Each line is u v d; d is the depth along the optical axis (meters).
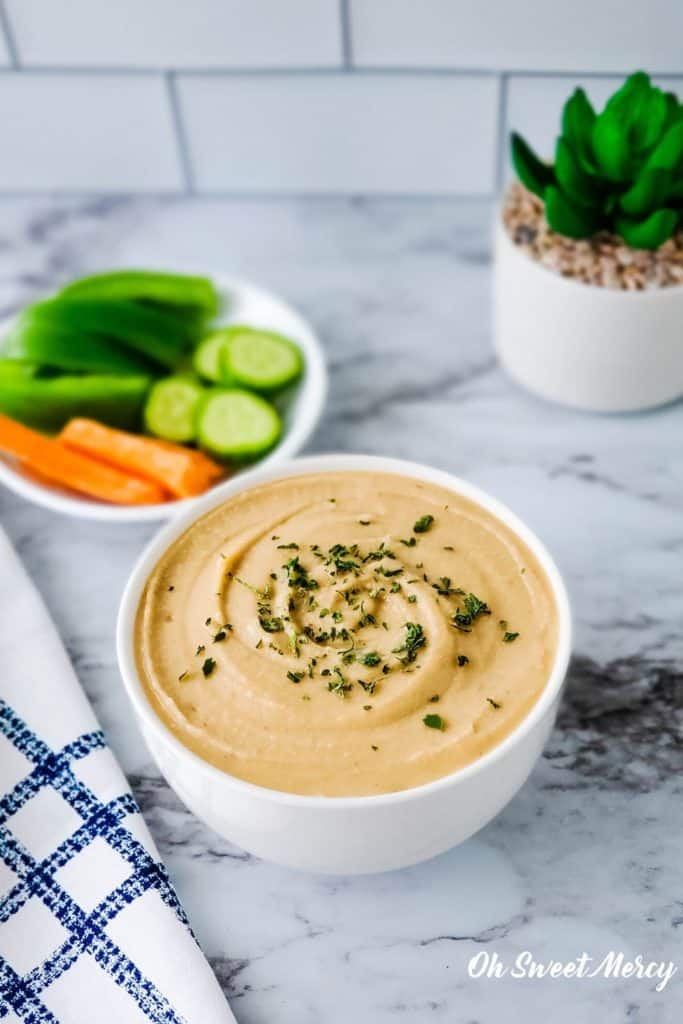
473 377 0.68
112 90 0.73
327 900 0.52
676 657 0.57
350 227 0.75
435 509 0.54
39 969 0.49
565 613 0.50
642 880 0.52
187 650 0.51
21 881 0.51
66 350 0.66
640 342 0.62
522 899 0.51
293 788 0.47
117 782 0.53
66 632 0.59
